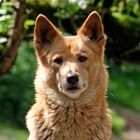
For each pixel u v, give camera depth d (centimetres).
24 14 1029
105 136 862
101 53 878
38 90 875
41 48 881
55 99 856
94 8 1141
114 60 1191
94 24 879
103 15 1138
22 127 2025
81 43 869
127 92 2638
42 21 876
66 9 1104
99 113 859
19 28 1038
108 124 870
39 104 871
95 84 864
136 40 1145
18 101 2091
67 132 853
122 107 2472
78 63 855
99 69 871
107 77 881
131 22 1154
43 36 882
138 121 2352
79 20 1142
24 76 2162
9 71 1095
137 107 2506
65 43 869
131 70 2850
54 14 1125
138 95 2650
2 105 2080
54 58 862
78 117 852
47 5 1148
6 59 1070
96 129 855
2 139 1842
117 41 1144
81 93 853
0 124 1981
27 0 1148
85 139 855
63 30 1170
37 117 866
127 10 1166
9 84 2125
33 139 864
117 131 2167
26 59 2206
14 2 1035
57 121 854
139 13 1191
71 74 837
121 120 2225
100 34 874
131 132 2231
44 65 875
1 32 1084
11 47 1059
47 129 857
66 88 841
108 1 1141
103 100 869
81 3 1089
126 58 1175
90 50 869
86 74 855
